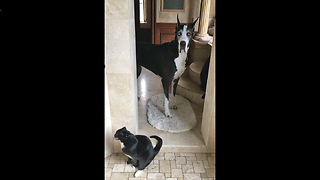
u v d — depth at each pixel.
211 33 4.56
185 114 3.29
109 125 2.46
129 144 2.13
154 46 3.06
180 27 2.76
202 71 3.48
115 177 2.29
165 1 4.59
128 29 1.99
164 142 2.69
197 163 2.51
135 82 2.45
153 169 2.40
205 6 4.02
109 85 2.26
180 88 3.84
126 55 2.10
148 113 3.28
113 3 1.89
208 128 2.55
